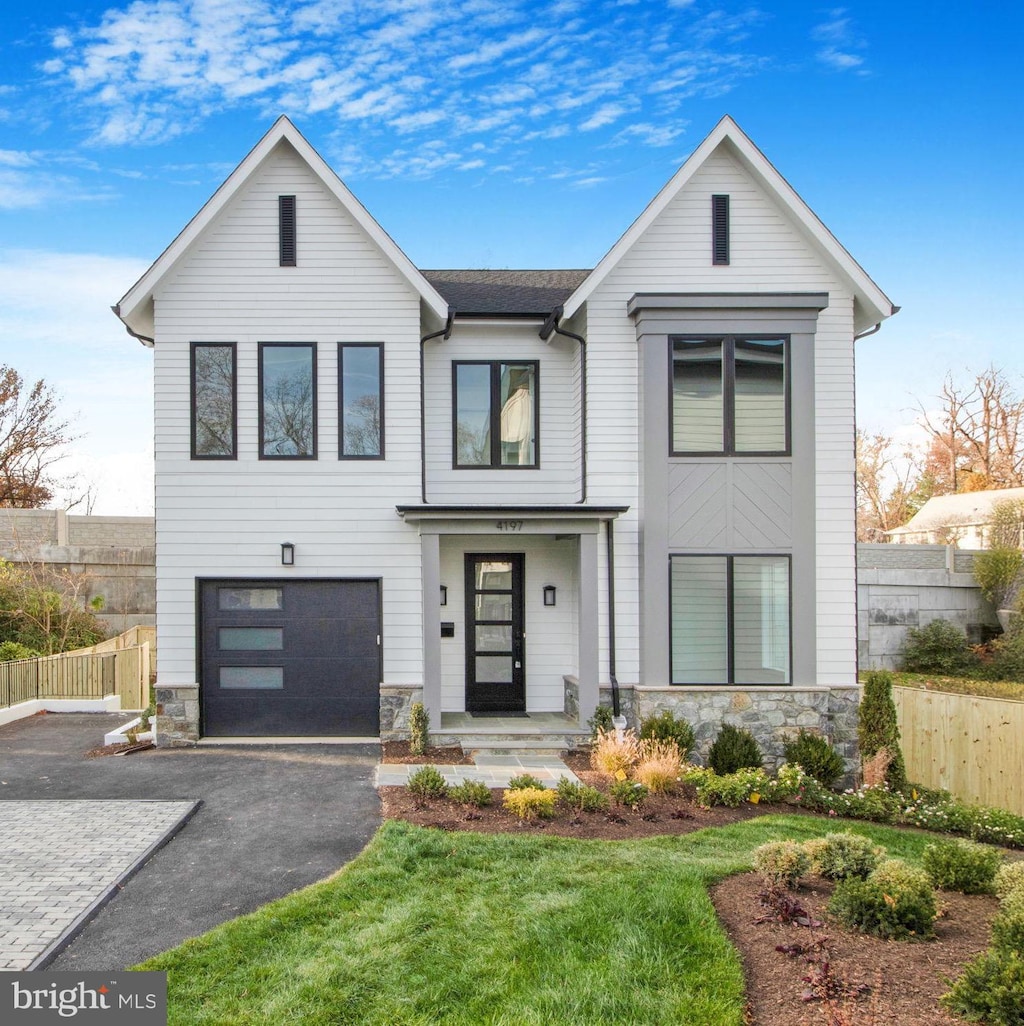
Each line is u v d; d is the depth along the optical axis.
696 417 12.16
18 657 16.89
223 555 12.12
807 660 12.07
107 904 6.37
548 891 6.41
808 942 5.30
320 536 12.22
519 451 13.42
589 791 9.02
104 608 20.19
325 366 12.25
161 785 9.76
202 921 6.07
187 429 12.09
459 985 5.00
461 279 15.11
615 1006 4.68
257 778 10.05
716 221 12.51
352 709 12.27
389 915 5.98
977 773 12.45
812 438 12.16
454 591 13.50
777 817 9.39
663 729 11.32
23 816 8.47
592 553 12.14
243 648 12.20
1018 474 37.34
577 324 12.99
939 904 5.97
